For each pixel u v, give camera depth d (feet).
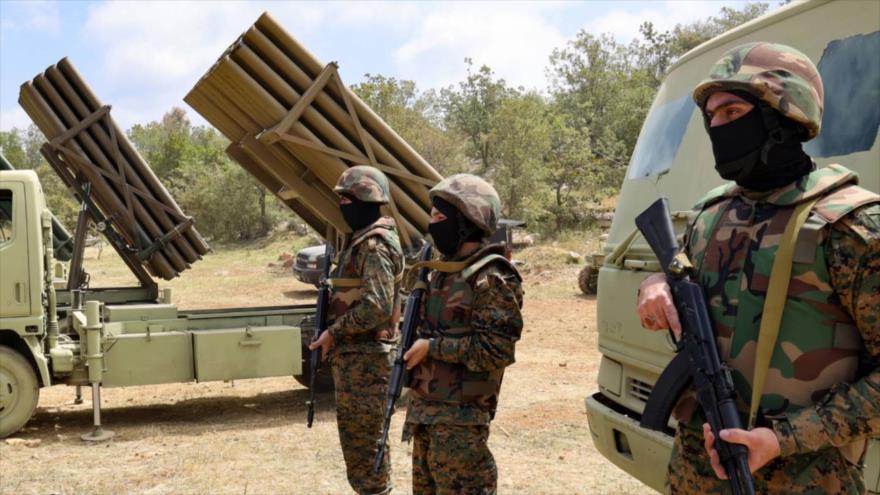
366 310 12.84
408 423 10.33
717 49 11.62
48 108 26.30
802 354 5.99
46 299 21.39
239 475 17.19
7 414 20.57
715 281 6.54
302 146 19.70
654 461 10.75
